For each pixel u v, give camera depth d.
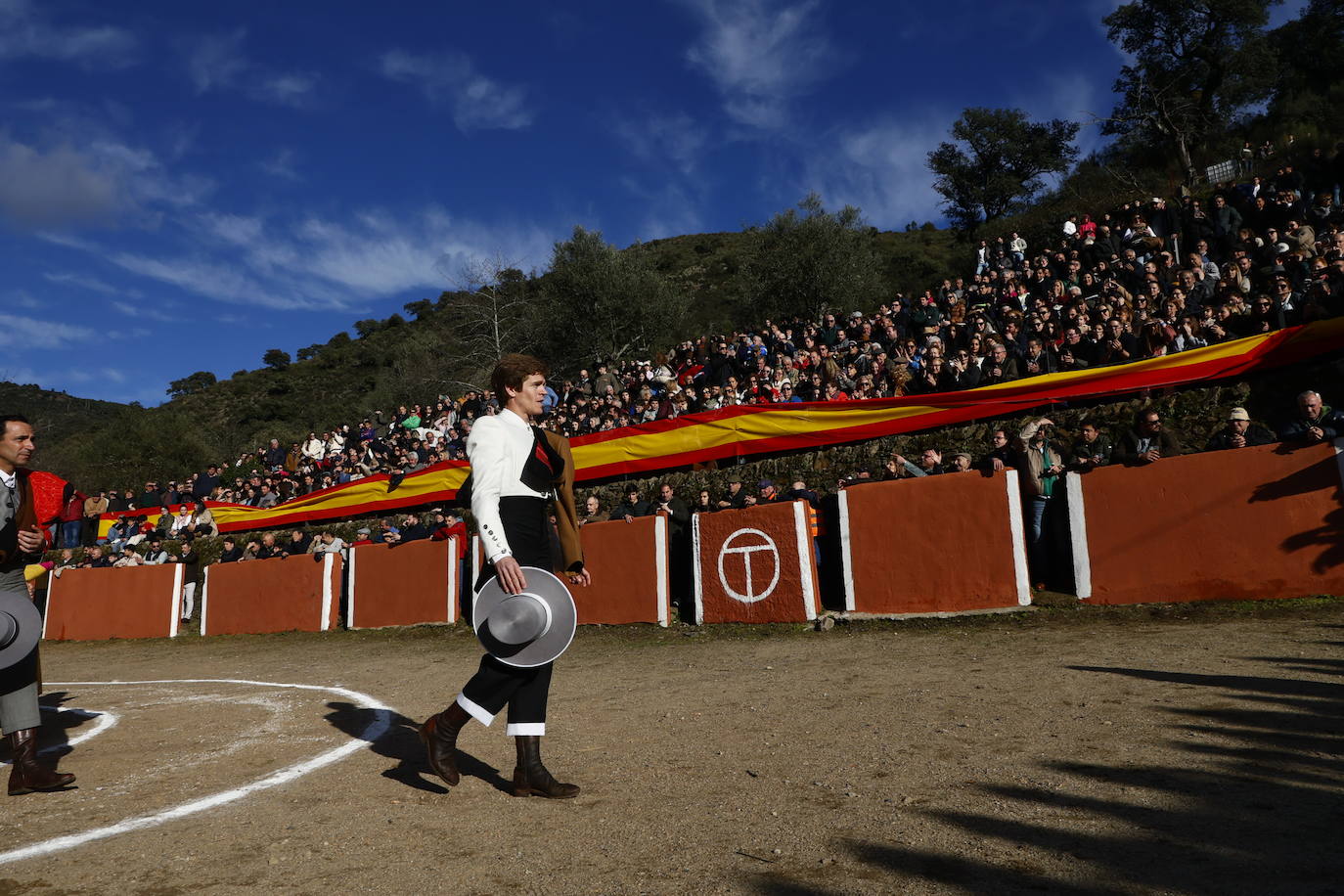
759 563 8.84
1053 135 49.12
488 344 36.16
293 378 94.00
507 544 3.06
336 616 13.03
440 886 2.27
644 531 9.74
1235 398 9.37
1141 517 7.10
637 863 2.36
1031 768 3.02
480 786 3.34
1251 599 6.54
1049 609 7.35
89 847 2.79
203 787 3.60
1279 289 9.90
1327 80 31.61
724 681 5.87
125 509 23.95
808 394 13.78
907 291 38.22
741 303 35.38
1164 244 14.80
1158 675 4.51
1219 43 32.56
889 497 8.24
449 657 8.83
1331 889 1.85
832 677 5.60
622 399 18.00
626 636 9.19
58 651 13.95
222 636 13.99
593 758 3.74
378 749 4.19
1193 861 2.08
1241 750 3.01
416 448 19.77
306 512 18.70
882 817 2.61
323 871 2.44
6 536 3.63
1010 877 2.06
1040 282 13.94
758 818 2.70
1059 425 10.33
